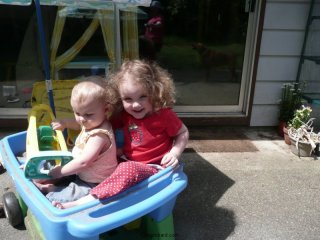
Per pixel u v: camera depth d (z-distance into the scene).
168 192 0.99
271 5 1.97
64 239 0.87
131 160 1.12
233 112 2.20
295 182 1.58
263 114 2.17
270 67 2.08
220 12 2.04
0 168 1.55
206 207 1.38
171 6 1.98
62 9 1.76
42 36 1.17
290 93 2.02
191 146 1.90
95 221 0.86
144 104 1.06
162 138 1.11
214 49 2.12
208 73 2.17
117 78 1.07
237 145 1.93
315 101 1.95
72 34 1.84
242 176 1.62
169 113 1.11
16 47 1.92
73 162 0.96
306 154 1.81
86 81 1.05
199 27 2.05
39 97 1.49
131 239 1.15
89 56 1.90
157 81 1.07
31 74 1.96
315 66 2.11
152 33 1.99
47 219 0.87
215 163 1.73
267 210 1.37
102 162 1.02
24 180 0.99
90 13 1.76
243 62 2.11
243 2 2.00
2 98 2.00
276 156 1.82
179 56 2.08
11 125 1.98
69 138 1.31
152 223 1.09
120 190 0.94
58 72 1.88
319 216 1.34
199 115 2.15
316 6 1.97
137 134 1.11
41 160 0.97
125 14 1.81
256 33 2.01
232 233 1.24
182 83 2.15
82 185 1.04
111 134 1.04
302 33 2.04
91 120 1.01
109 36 1.79
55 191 1.04
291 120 1.97
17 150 1.25
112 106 1.07
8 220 1.24
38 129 1.21
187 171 1.64
